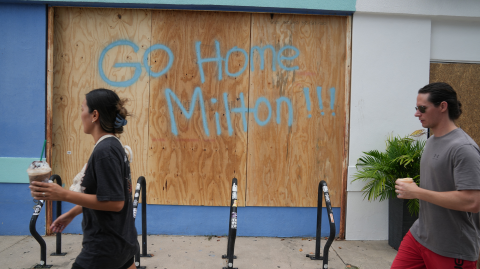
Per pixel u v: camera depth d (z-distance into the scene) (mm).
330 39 4465
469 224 2004
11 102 4246
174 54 4410
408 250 2285
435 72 4559
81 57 4379
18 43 4227
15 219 4301
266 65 4457
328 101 4492
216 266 3609
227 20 4414
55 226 2066
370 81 4375
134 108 4422
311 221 4523
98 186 1839
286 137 4484
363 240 4414
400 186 2092
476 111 4578
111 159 1881
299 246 4199
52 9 4250
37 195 1751
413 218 3916
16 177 4246
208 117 4453
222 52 4430
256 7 4250
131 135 4422
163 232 4480
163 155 4445
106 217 1904
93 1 4152
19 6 4211
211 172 4473
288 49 4453
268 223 4516
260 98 4465
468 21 4480
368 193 4383
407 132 4395
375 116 4387
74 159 4414
